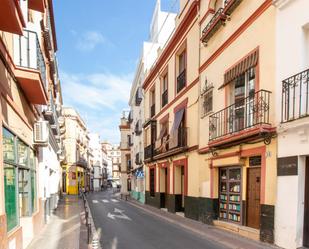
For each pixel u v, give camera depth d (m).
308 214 6.73
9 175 6.75
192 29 14.15
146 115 24.98
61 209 19.09
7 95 6.42
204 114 12.21
